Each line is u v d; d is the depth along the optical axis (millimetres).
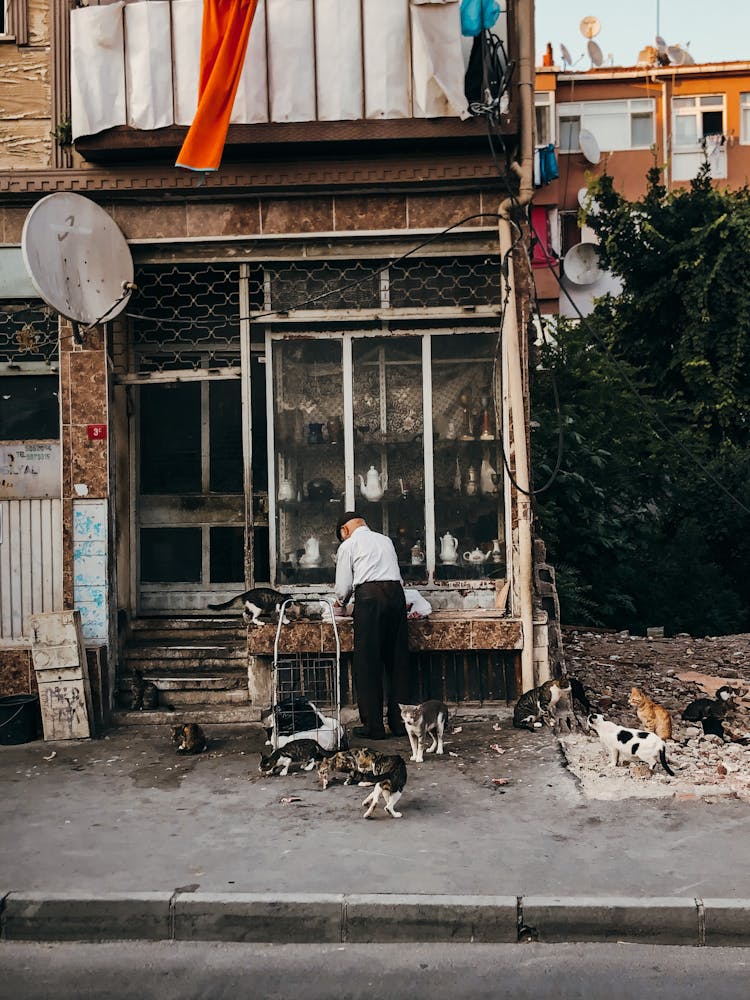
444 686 8930
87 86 8852
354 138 8773
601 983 4633
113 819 6562
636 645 12633
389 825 6316
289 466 9602
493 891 5266
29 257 7953
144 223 9172
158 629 9992
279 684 8914
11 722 8391
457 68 8758
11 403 9297
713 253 21672
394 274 9445
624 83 30734
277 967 4883
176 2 8820
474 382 9500
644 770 7160
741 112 30859
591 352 17141
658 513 19641
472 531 9523
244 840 6113
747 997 4465
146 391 10273
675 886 5301
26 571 9117
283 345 9586
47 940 5246
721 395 21188
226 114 8367
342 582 8414
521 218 9180
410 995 4551
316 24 8812
